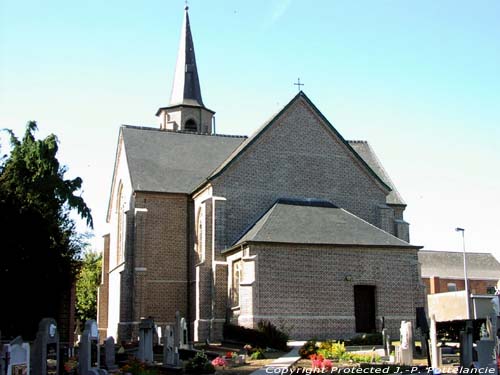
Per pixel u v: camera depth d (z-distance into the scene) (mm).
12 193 34562
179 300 45625
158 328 38062
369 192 46250
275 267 37125
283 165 44500
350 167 46094
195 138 52406
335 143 46062
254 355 28000
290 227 39062
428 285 83250
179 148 50812
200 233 44625
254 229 39781
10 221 33562
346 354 26422
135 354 29453
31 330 35188
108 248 55438
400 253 39406
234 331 34344
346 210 45000
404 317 38531
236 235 42438
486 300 38531
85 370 20953
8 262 33312
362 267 38562
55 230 36375
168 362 25188
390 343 32188
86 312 78500
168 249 46031
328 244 38031
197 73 60375
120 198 52031
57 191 41438
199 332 40969
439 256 87438
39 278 34469
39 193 39031
